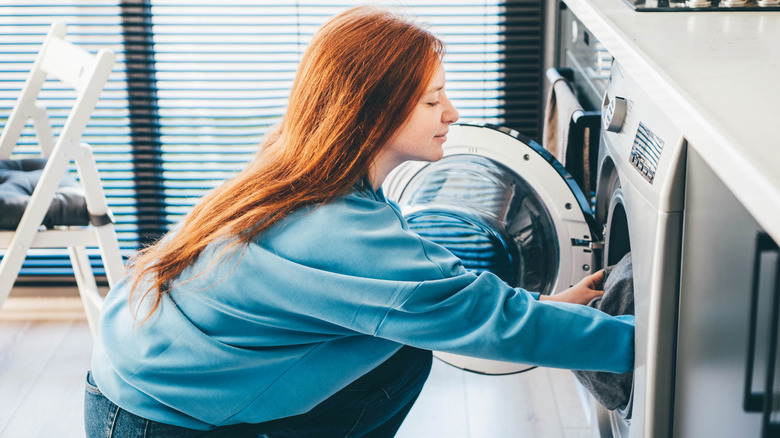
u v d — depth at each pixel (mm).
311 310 1087
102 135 2838
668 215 1083
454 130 1720
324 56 1115
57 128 2852
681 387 1117
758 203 687
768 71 979
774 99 870
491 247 1876
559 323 1118
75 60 2199
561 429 2135
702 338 1026
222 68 2795
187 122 2850
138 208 2910
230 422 1181
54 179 2086
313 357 1168
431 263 1095
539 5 2732
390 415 1400
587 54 1984
